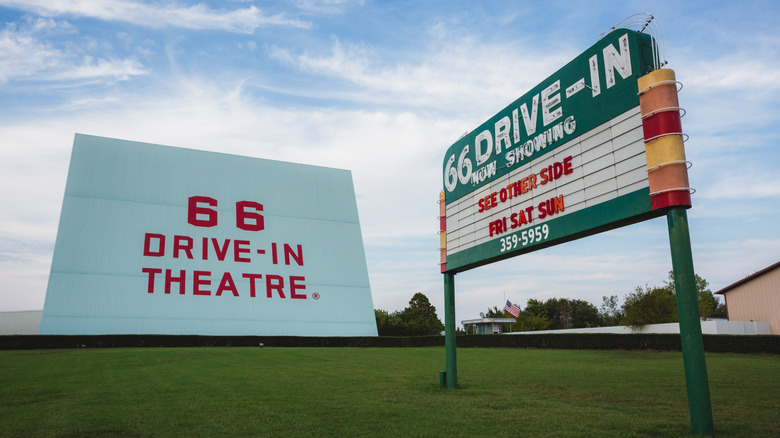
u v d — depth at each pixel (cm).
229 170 5072
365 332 4819
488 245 1423
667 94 875
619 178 971
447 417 1027
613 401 1205
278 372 1930
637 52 959
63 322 3856
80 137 4603
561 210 1145
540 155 1234
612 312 9400
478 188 1490
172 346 3872
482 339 4181
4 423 976
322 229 5194
